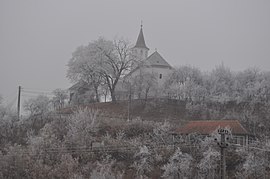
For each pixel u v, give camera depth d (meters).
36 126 80.50
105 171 52.50
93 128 72.44
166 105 105.56
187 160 58.62
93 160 61.81
